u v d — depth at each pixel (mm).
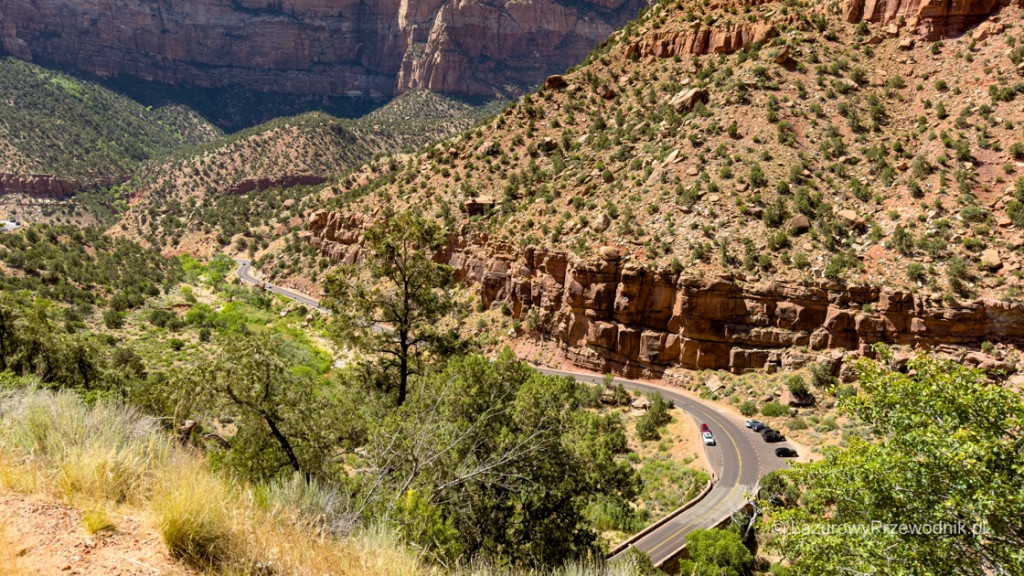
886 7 66625
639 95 79062
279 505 5484
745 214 54156
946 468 9094
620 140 72562
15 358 22000
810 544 10648
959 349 42125
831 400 43031
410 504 7527
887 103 59188
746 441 40312
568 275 60594
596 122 79562
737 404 46594
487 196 80500
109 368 27812
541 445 12750
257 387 13375
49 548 3621
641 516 31016
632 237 57469
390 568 4957
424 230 22078
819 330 47406
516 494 12625
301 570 4402
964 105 54156
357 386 21312
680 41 81250
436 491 9414
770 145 58312
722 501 32250
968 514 8812
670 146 65062
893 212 48750
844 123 58219
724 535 26641
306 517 5539
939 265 44625
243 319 81062
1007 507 8234
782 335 48656
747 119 62031
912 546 9109
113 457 5012
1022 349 40812
